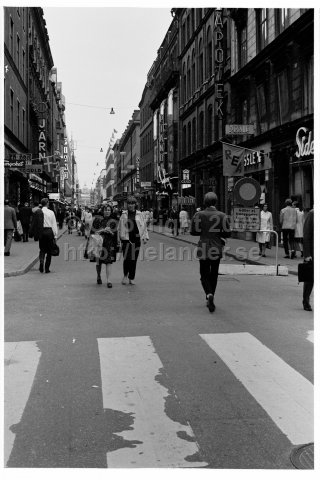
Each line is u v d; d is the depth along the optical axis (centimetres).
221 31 3303
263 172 2586
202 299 1022
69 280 1291
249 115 2839
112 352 644
